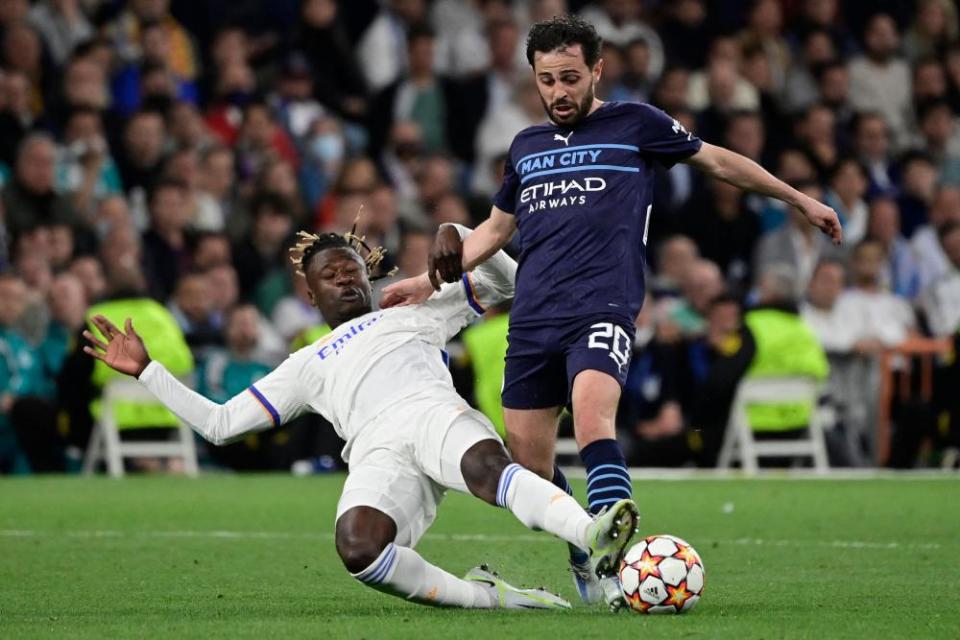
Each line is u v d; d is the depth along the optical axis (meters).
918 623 19.05
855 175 67.25
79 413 51.56
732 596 22.39
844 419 56.94
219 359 53.22
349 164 59.78
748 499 42.09
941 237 67.06
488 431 20.38
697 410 53.78
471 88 68.75
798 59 75.44
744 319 53.66
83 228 56.38
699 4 74.25
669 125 22.28
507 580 25.22
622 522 18.33
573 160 22.11
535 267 21.95
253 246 59.12
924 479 50.41
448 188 62.50
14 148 57.56
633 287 21.75
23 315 52.47
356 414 21.12
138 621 19.61
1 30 60.06
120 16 64.81
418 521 20.61
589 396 20.62
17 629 18.86
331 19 68.75
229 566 27.06
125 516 37.06
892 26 75.81
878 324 58.69
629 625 18.56
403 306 22.48
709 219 64.00
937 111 75.25
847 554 28.89
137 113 59.53
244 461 54.62
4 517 36.72
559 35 21.98
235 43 65.31
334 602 21.95
